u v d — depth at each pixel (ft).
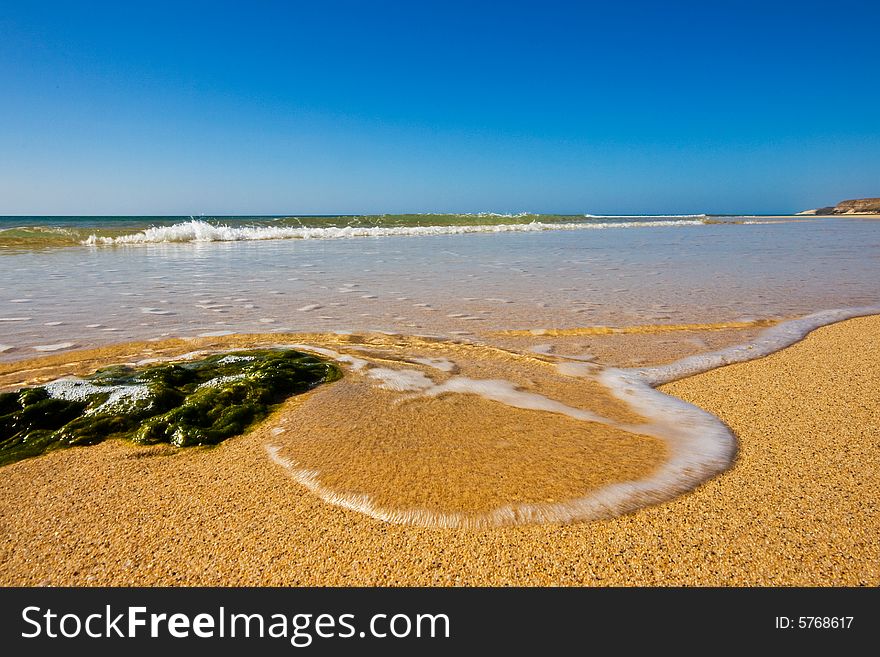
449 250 50.26
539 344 16.29
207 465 8.83
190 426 9.88
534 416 10.65
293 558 6.67
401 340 16.58
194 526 7.27
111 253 45.16
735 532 7.01
